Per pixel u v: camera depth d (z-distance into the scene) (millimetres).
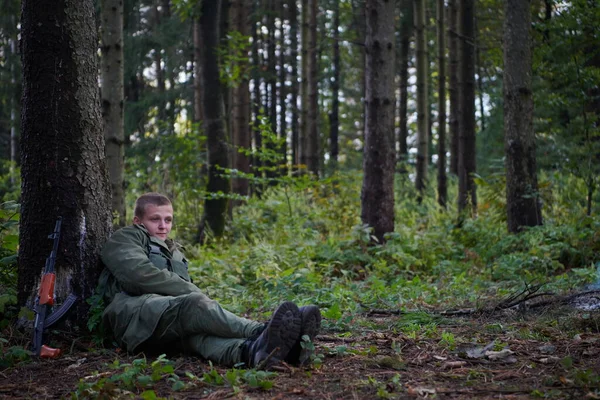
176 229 11273
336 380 3621
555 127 12031
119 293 4473
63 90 4703
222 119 11938
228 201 12055
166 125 15461
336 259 9148
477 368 3895
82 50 4781
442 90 16469
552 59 11312
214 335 4055
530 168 10273
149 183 14633
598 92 12914
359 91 34188
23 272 4738
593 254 8805
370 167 10055
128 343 4195
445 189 16031
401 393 3379
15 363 4148
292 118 30469
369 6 10031
